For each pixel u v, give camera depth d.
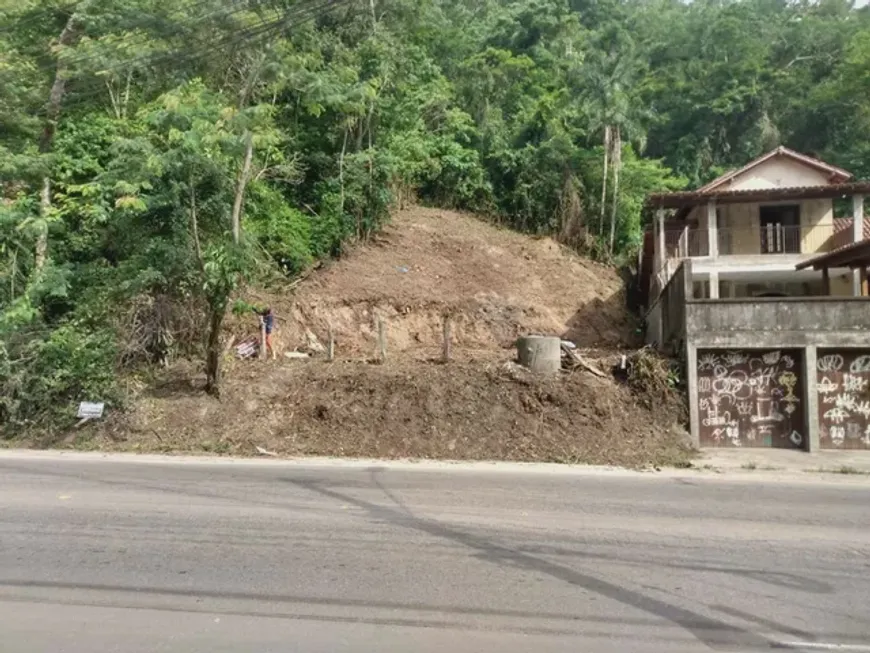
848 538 7.11
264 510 7.97
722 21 42.44
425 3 33.31
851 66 35.03
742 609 5.01
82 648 4.21
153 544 6.46
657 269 24.64
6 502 8.35
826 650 4.34
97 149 18.94
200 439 14.34
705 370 15.10
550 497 9.19
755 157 37.56
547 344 15.73
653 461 13.49
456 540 6.74
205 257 15.09
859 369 14.69
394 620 4.69
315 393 15.21
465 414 14.48
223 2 14.40
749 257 23.83
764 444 14.86
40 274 15.89
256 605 4.94
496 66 35.69
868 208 33.53
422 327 23.11
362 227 26.58
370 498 8.83
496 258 27.56
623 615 4.86
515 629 4.57
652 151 40.50
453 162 31.53
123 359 16.61
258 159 17.98
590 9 48.25
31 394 15.27
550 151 31.72
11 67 17.31
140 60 15.95
